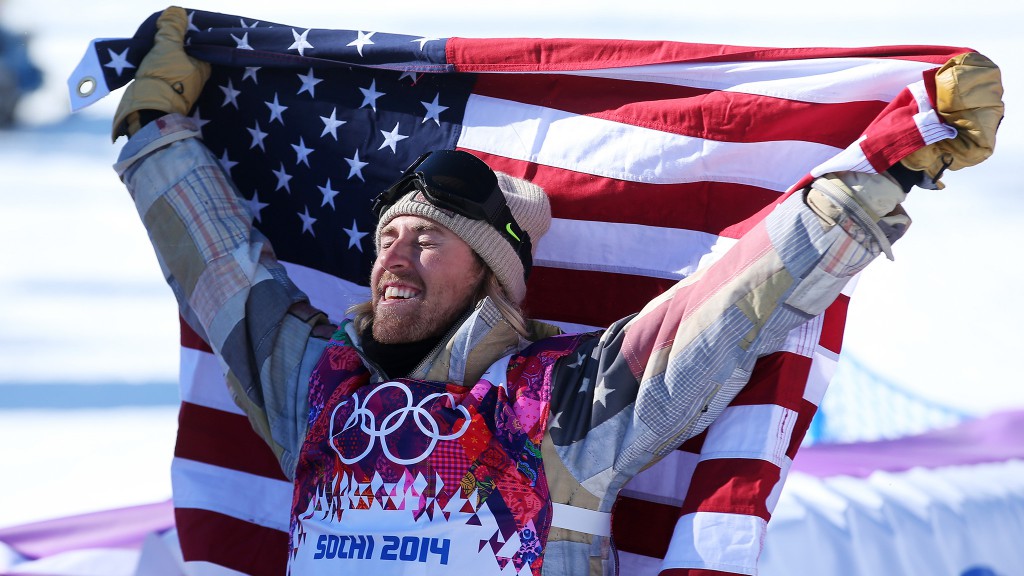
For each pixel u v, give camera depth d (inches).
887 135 278.2
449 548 295.0
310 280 429.7
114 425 657.0
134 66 426.6
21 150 1499.8
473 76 412.8
